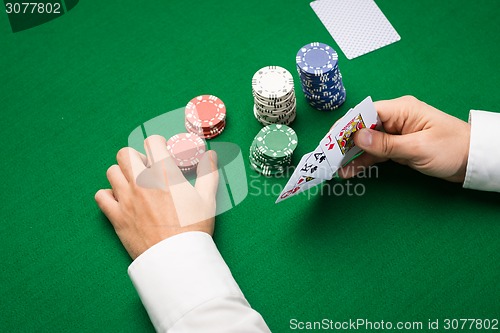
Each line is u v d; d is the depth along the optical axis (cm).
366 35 223
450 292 180
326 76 195
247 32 227
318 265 186
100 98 217
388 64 218
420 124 188
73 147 208
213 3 233
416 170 198
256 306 180
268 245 189
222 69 221
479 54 218
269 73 200
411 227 190
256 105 203
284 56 222
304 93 209
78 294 184
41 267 189
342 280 183
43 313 182
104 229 193
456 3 228
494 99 210
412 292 181
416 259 185
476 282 181
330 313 179
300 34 226
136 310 181
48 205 198
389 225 191
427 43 221
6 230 195
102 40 228
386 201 194
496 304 178
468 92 212
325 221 192
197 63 222
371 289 182
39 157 207
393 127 193
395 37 223
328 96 204
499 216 190
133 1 235
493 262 183
